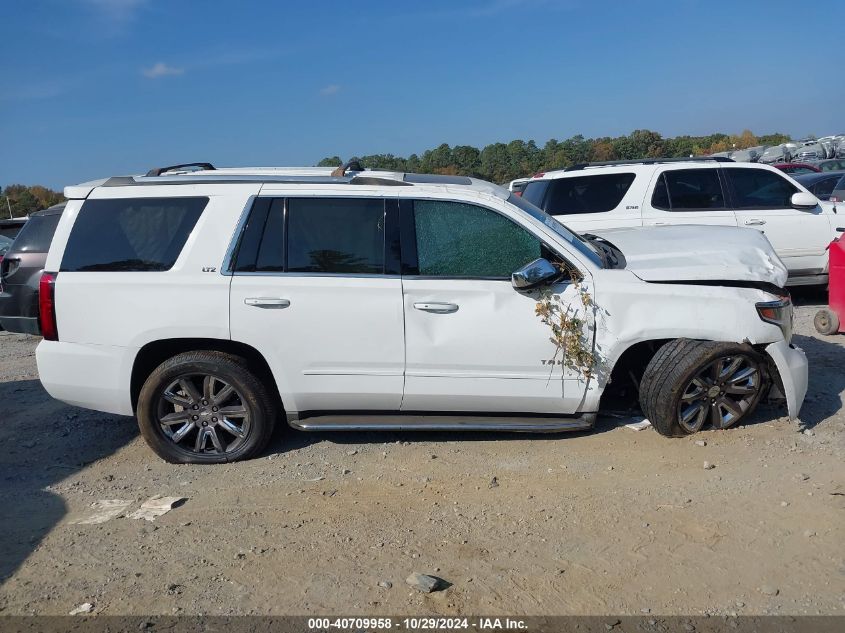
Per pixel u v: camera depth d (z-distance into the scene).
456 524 4.11
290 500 4.47
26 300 8.47
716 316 4.93
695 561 3.67
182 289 4.85
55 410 6.38
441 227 4.97
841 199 11.03
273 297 4.84
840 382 6.16
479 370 4.93
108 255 4.94
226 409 5.03
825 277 9.29
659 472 4.65
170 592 3.52
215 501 4.49
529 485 4.56
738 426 5.27
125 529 4.16
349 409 5.09
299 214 4.94
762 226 8.98
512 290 4.89
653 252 5.47
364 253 4.92
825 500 4.21
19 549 3.99
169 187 5.01
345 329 4.87
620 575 3.57
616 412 5.60
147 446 5.46
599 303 4.91
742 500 4.26
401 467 4.89
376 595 3.46
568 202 9.23
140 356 4.99
